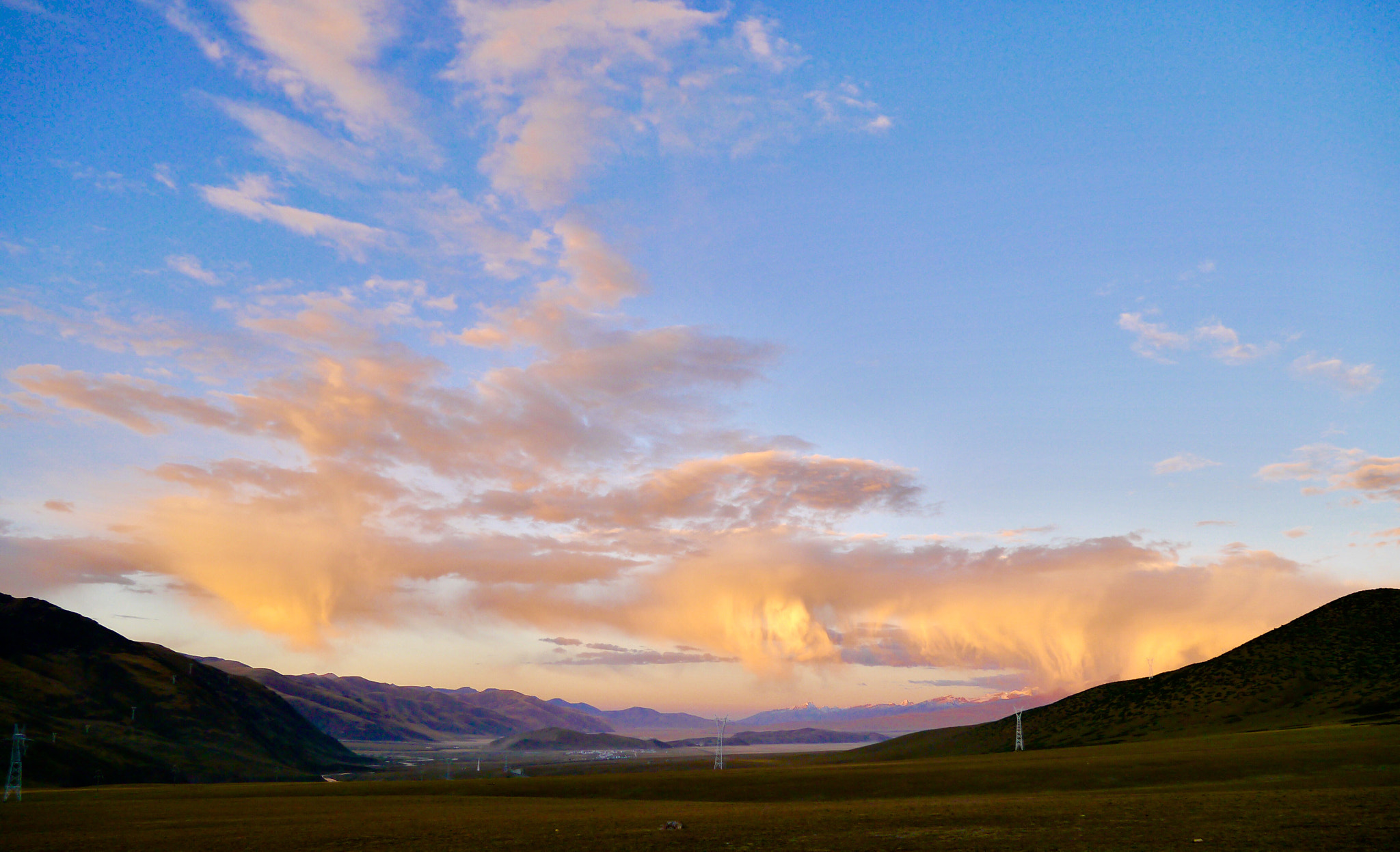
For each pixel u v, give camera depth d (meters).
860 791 84.81
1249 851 31.05
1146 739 159.50
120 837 60.22
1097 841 36.31
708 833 47.19
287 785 169.50
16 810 97.69
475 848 42.97
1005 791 77.75
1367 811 42.31
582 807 79.31
